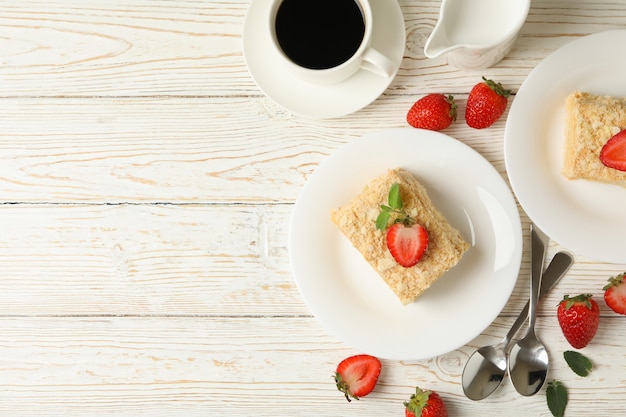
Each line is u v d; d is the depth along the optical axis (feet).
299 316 3.20
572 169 3.00
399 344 3.08
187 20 3.15
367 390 3.13
